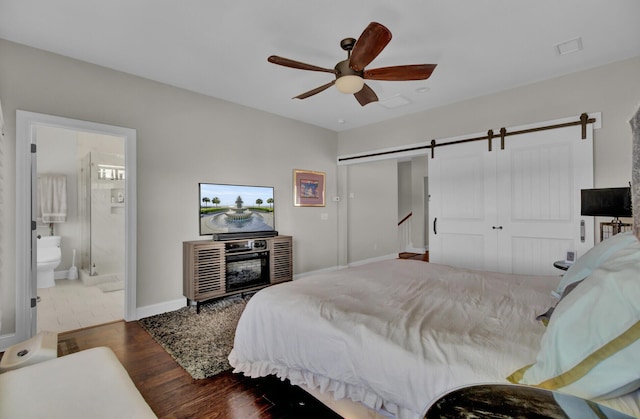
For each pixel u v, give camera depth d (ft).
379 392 4.14
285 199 15.10
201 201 11.93
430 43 8.38
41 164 15.60
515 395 2.71
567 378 2.91
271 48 8.65
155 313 10.66
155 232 10.77
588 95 9.89
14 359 5.04
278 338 5.74
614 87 9.46
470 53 8.91
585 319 3.03
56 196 15.66
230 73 10.24
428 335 4.22
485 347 3.82
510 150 11.37
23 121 8.32
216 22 7.46
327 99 12.64
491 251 11.84
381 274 7.93
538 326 4.36
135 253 10.25
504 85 11.17
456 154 12.76
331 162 17.49
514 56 9.11
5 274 8.08
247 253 12.16
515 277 7.39
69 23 7.47
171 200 11.18
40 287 14.02
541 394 2.72
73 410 3.50
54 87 8.84
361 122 15.89
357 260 19.29
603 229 9.46
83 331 9.27
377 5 6.82
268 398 6.07
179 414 5.59
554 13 7.11
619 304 2.84
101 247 14.97
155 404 5.87
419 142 14.05
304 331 5.23
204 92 11.90
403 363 3.93
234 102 13.00
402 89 11.48
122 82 10.07
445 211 13.07
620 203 7.67
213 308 11.18
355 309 5.30
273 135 14.53
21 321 8.25
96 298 12.64
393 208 22.56
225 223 12.63
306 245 16.14
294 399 6.05
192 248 10.68
